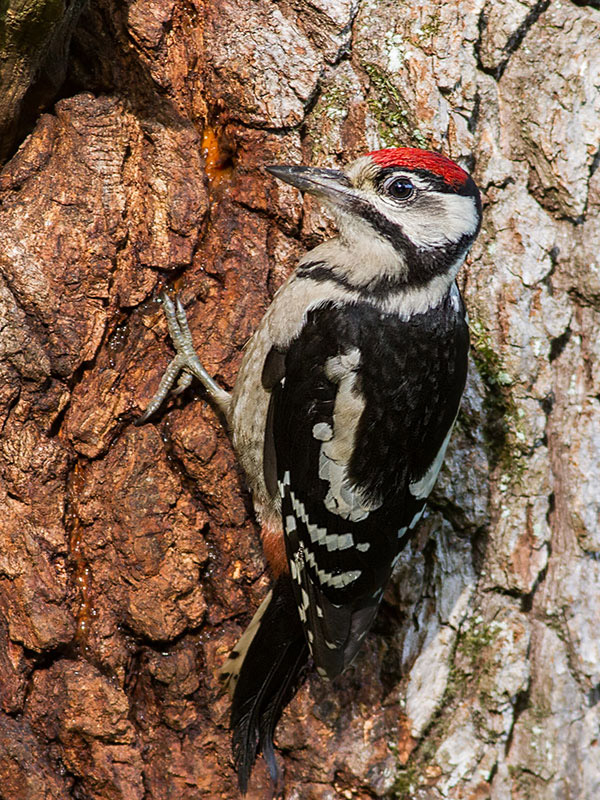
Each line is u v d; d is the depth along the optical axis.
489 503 8.02
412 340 7.17
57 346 7.45
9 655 7.23
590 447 8.26
